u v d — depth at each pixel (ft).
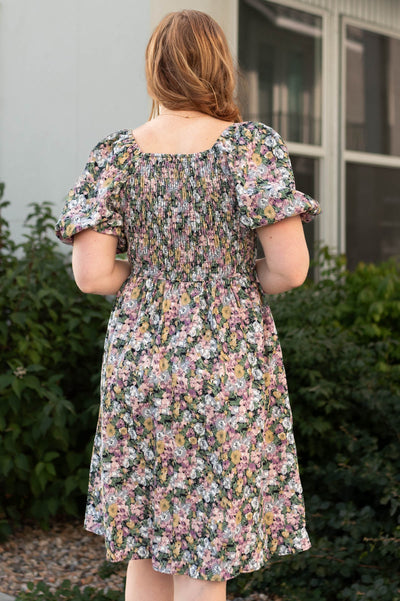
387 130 19.44
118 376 6.21
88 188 6.39
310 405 11.49
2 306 12.95
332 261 17.63
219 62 6.34
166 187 6.11
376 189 19.20
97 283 6.32
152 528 6.24
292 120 17.13
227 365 6.01
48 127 15.79
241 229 6.13
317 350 11.27
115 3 14.19
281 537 6.52
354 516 9.95
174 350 6.03
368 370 11.67
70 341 12.85
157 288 6.23
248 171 5.98
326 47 17.79
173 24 6.39
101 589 10.02
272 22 16.52
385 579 9.10
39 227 14.35
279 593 9.92
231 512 5.98
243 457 6.05
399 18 19.52
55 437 12.24
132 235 6.35
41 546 12.35
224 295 6.13
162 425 6.05
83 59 14.94
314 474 10.93
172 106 6.34
